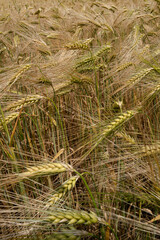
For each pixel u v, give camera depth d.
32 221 0.71
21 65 0.97
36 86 1.03
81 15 1.69
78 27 1.72
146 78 1.03
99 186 0.89
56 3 2.69
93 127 0.89
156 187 0.80
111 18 2.04
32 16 2.03
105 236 0.78
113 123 0.86
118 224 0.86
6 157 0.96
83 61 1.09
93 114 1.04
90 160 0.97
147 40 1.65
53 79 1.03
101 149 0.94
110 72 1.11
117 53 1.30
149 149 0.83
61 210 0.73
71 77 1.02
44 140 1.07
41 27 1.98
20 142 1.04
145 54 1.16
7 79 0.95
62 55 1.15
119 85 1.08
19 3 2.82
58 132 1.01
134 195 0.83
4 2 2.92
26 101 0.92
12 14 1.94
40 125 1.05
